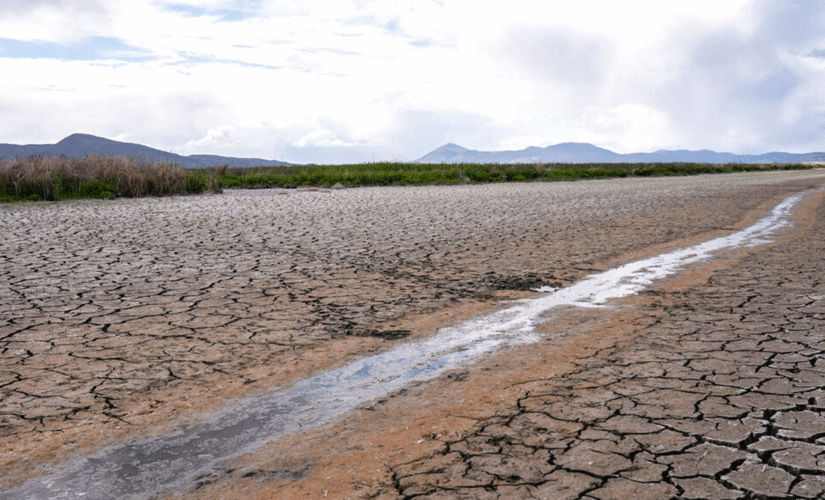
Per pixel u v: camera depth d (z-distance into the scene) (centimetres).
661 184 2588
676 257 683
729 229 950
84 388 281
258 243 774
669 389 274
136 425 242
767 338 358
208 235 851
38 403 263
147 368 310
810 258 670
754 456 206
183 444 225
